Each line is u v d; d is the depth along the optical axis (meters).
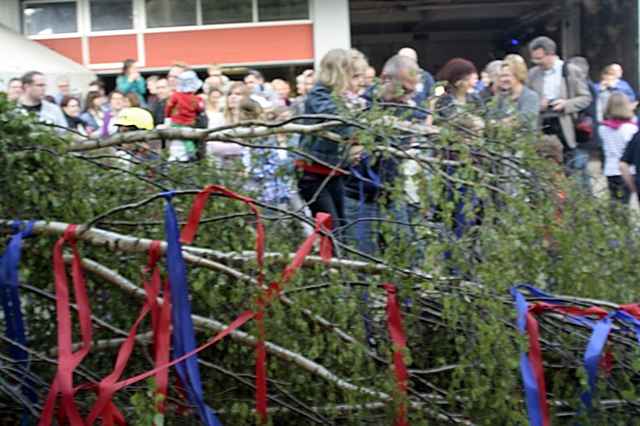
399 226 4.62
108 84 16.64
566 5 18.25
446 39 22.56
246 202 4.44
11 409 4.58
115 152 5.37
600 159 9.56
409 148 4.86
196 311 4.72
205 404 4.50
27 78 8.85
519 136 5.06
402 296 4.54
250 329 4.54
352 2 19.72
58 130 5.58
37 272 4.71
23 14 16.31
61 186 4.66
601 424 4.58
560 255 4.90
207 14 16.44
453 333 4.61
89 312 4.38
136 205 4.45
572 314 4.63
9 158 4.48
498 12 21.09
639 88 15.92
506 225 4.66
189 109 8.02
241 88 8.35
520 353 4.40
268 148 4.96
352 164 5.15
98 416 4.33
